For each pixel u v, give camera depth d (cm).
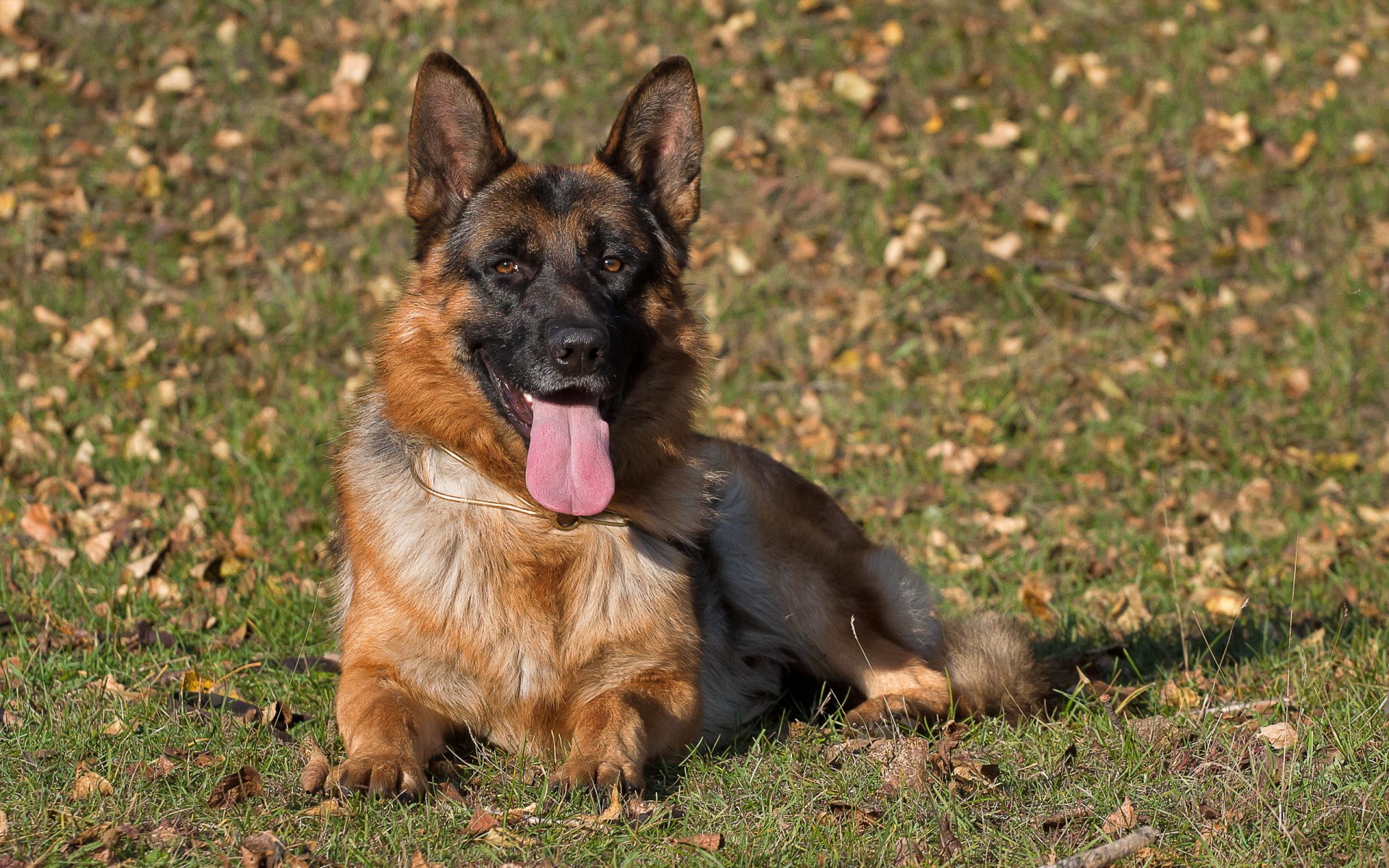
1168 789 549
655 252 665
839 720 671
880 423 1167
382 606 607
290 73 1586
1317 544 938
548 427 611
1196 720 625
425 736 581
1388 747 571
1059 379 1220
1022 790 556
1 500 909
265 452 1022
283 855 485
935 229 1412
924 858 496
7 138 1427
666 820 526
